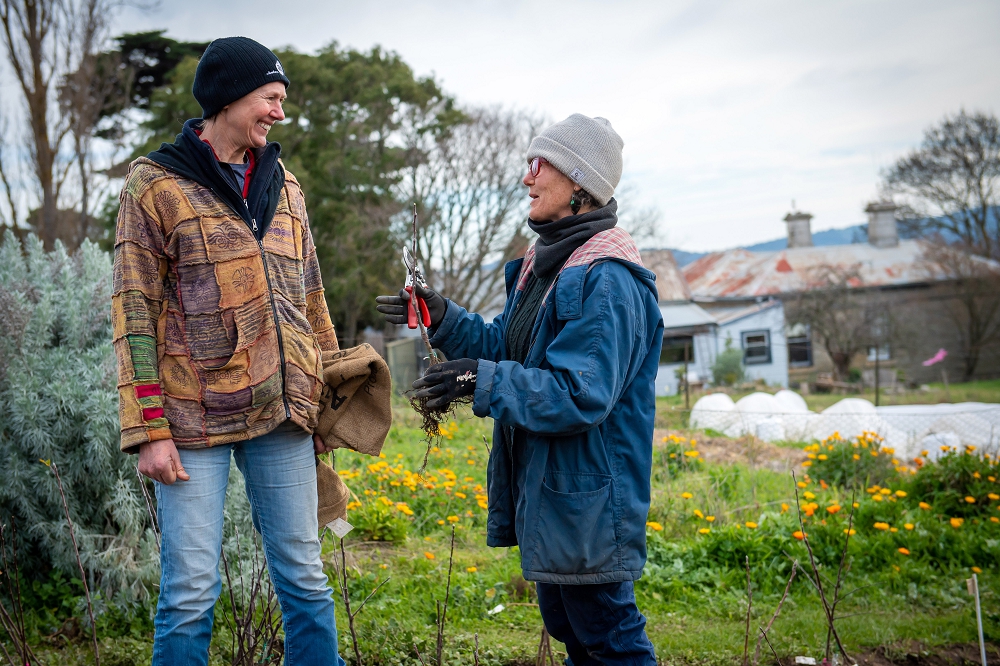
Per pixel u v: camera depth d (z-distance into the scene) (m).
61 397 3.50
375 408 2.49
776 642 3.55
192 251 2.11
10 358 3.56
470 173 22.05
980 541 4.90
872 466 7.21
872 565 4.63
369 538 4.79
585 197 2.49
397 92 22.66
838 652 3.26
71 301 3.86
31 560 3.59
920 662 3.49
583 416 2.18
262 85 2.18
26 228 17.11
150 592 3.55
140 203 2.09
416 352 20.92
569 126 2.49
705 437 10.02
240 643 2.50
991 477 6.01
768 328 32.16
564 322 2.35
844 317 31.23
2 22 16.64
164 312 2.13
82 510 3.60
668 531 5.20
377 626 3.37
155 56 27.64
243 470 2.33
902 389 30.67
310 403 2.29
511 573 4.21
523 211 22.69
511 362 2.24
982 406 12.12
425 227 22.27
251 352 2.17
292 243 2.33
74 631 3.31
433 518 5.32
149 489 3.60
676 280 33.38
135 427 2.03
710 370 30.84
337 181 23.89
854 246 39.25
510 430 2.47
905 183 36.41
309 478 2.35
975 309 33.84
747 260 38.62
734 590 4.25
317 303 2.54
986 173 34.62
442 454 7.28
